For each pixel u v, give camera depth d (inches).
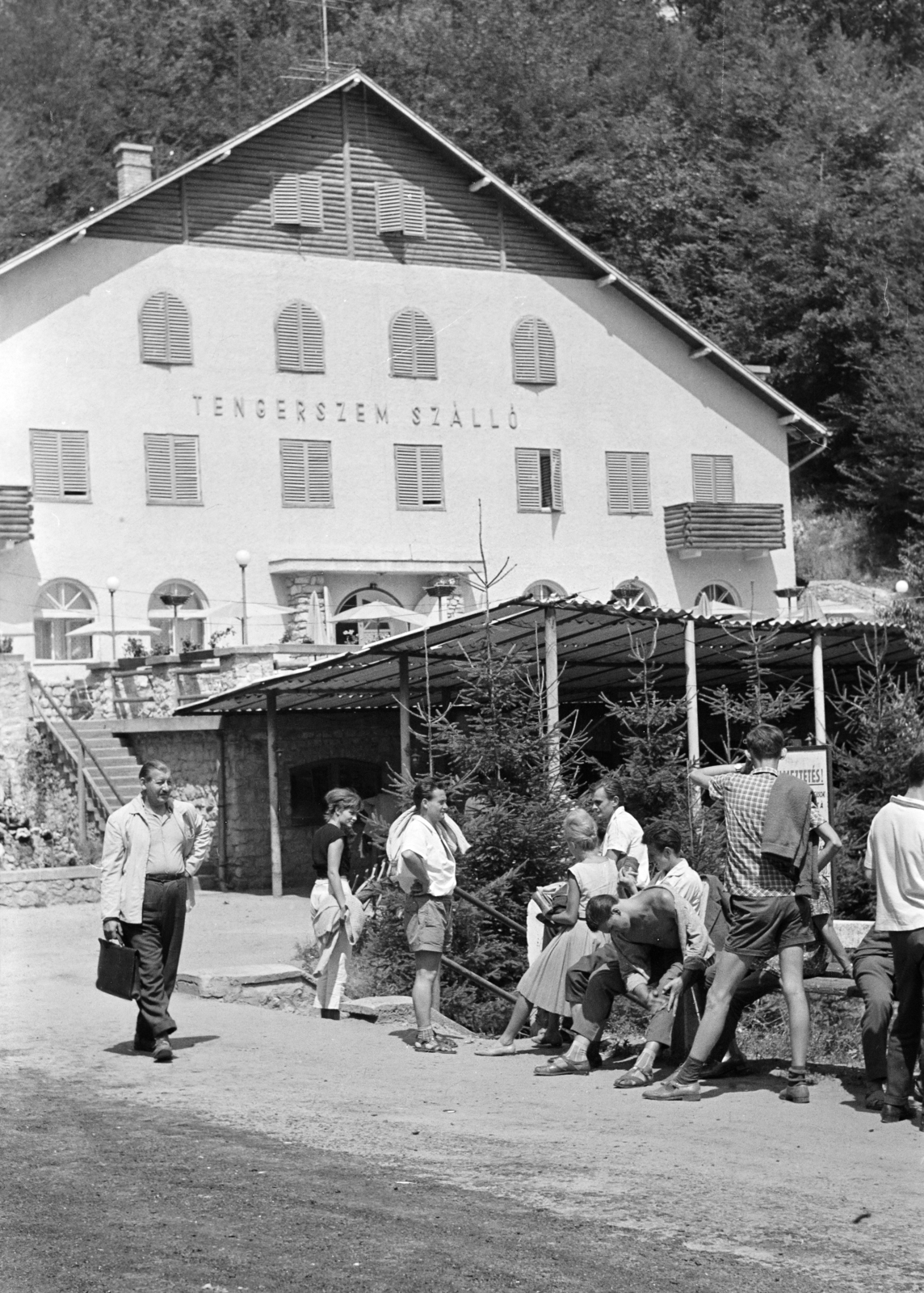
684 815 614.2
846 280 1847.9
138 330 1349.7
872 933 367.9
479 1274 234.4
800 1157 305.3
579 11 2311.8
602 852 470.6
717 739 1080.8
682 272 1994.3
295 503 1401.3
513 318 1508.4
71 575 1305.4
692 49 2231.8
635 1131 326.6
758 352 1907.0
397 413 1451.8
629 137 2041.1
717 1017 358.3
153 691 1131.9
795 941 355.3
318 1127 327.6
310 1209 265.4
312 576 1382.9
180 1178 284.8
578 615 718.5
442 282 1480.1
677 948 392.2
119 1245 247.4
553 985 416.5
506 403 1499.8
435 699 985.5
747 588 1592.0
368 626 1417.3
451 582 1438.2
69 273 1327.5
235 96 2199.8
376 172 1461.6
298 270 1419.8
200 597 1357.0
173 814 414.9
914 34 2351.1
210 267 1382.9
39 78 2158.0
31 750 1093.8
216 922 789.2
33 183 2026.3
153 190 1339.8
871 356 1846.7
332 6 2282.2
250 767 1012.5
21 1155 302.2
